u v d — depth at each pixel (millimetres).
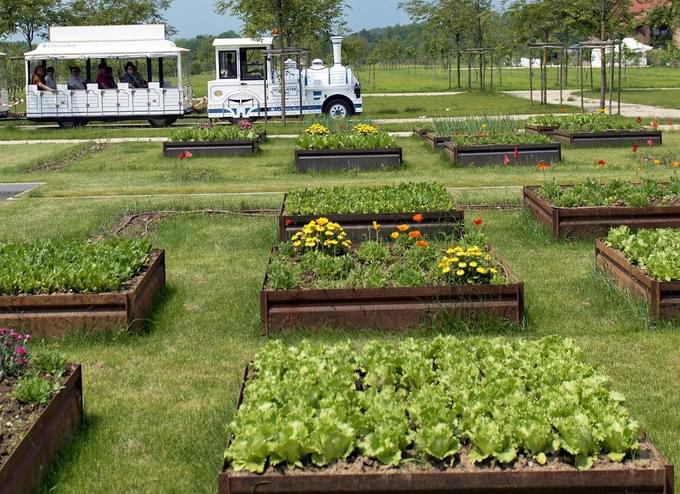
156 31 27219
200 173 15734
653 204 9883
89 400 5781
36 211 12281
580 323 7043
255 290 8227
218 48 26594
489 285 6832
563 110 28703
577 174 14648
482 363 5191
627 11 31828
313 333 6840
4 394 4961
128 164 17578
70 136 24328
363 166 15969
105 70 27266
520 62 80125
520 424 4176
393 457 4051
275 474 3961
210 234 10586
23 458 4422
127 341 6816
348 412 4398
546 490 3938
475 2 44750
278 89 27016
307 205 9859
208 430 5277
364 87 49750
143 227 11008
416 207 9641
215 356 6543
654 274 7000
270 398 4633
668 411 5383
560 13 37719
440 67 80312
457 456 4121
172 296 8109
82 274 7055
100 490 4629
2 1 33281
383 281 7074
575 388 4664
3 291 6996
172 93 27172
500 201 12008
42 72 27281
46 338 6820
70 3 36750
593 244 9500
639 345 6523
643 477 3922
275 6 28062
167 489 4637
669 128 21484
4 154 20406
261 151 19250
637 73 58250
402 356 5234
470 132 18562
